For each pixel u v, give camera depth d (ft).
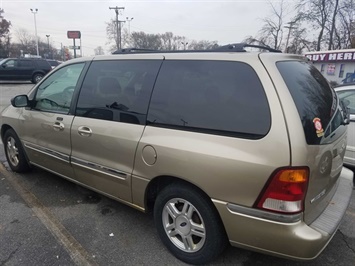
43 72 67.92
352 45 88.89
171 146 7.56
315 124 6.63
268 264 8.21
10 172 14.66
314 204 6.93
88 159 9.95
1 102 39.14
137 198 8.84
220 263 8.20
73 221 10.27
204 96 7.47
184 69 8.01
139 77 8.84
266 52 7.64
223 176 6.78
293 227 6.34
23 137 13.02
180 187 7.76
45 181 13.58
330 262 8.32
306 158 6.17
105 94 9.57
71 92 10.71
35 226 9.93
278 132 6.24
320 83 8.42
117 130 8.89
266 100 6.55
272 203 6.37
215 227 7.36
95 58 10.37
